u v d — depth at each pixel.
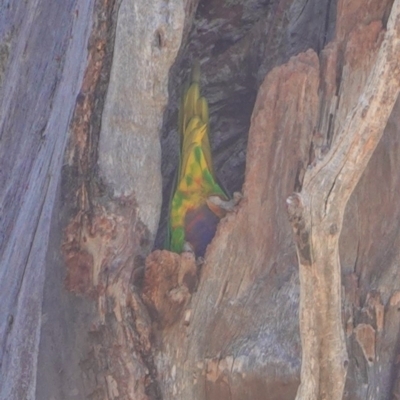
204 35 20.61
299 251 14.48
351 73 17.67
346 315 17.56
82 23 17.84
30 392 16.45
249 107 20.70
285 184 17.72
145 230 17.14
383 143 18.16
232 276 17.34
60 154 16.98
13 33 21.78
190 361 16.92
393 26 14.79
